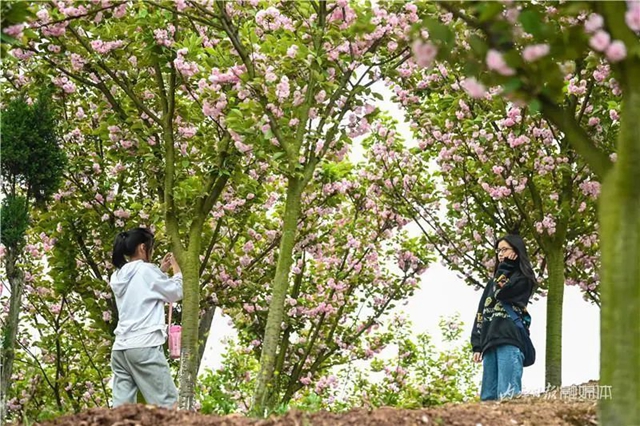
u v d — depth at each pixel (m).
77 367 14.11
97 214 11.76
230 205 11.36
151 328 6.67
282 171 8.23
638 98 4.25
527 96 4.46
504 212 11.42
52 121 9.26
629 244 4.22
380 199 12.67
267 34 8.70
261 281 13.09
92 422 4.84
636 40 4.19
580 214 10.84
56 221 11.71
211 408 7.46
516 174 10.34
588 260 11.83
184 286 9.64
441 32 4.39
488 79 4.54
